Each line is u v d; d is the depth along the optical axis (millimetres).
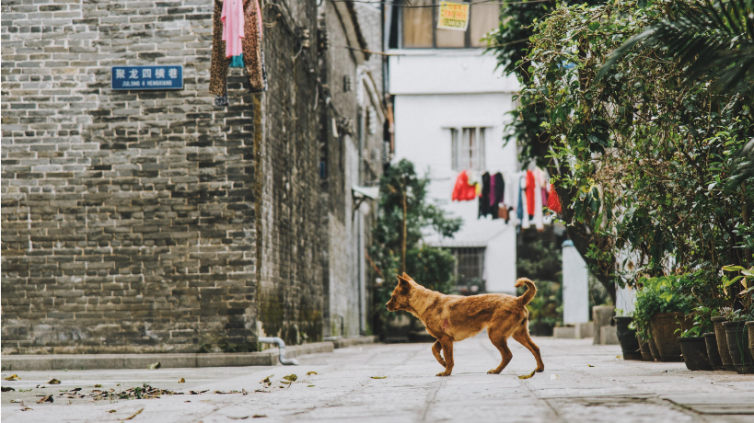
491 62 29891
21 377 8781
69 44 10750
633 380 6086
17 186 10648
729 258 6984
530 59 7301
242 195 10539
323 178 18984
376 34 30984
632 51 6629
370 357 12336
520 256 30422
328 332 18719
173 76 10648
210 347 10383
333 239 19797
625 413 3939
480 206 22984
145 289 10492
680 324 8430
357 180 25797
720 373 6652
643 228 7070
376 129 31250
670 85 6688
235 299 10445
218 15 10219
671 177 6832
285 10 13273
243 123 10602
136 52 10711
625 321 9906
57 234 10570
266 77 10750
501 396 5004
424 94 30094
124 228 10555
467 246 29797
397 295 7195
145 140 10633
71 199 10609
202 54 10680
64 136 10672
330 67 19422
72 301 10500
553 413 4047
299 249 14328
